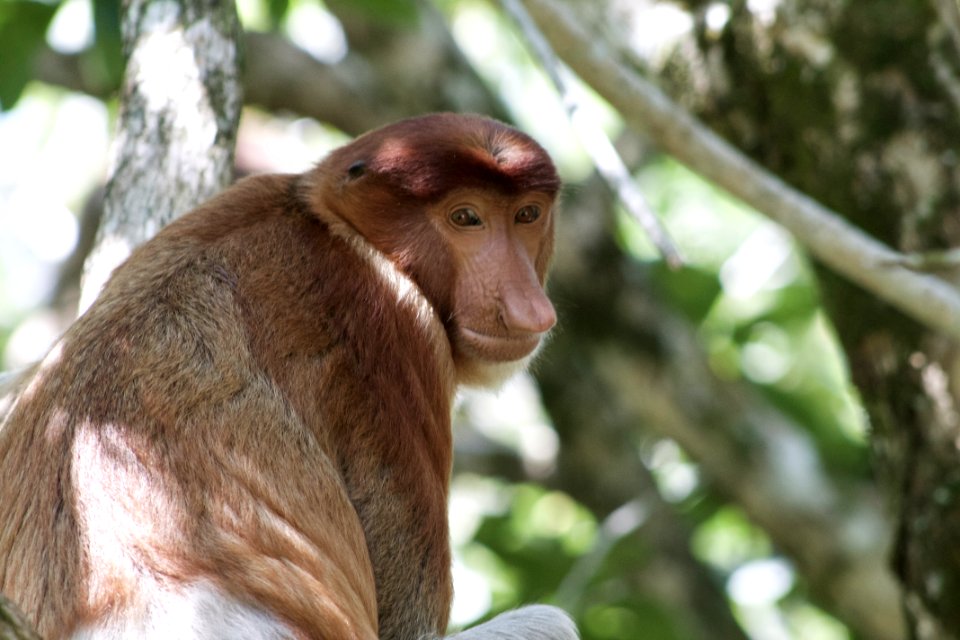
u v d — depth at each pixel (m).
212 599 7.38
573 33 11.27
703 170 11.05
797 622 22.02
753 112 13.16
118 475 7.53
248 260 8.60
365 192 9.09
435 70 19.00
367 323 8.76
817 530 18.02
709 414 18.50
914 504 12.20
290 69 19.00
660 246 10.62
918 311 10.39
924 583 12.10
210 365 8.00
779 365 21.27
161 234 8.68
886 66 12.38
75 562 7.36
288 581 7.66
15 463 7.77
